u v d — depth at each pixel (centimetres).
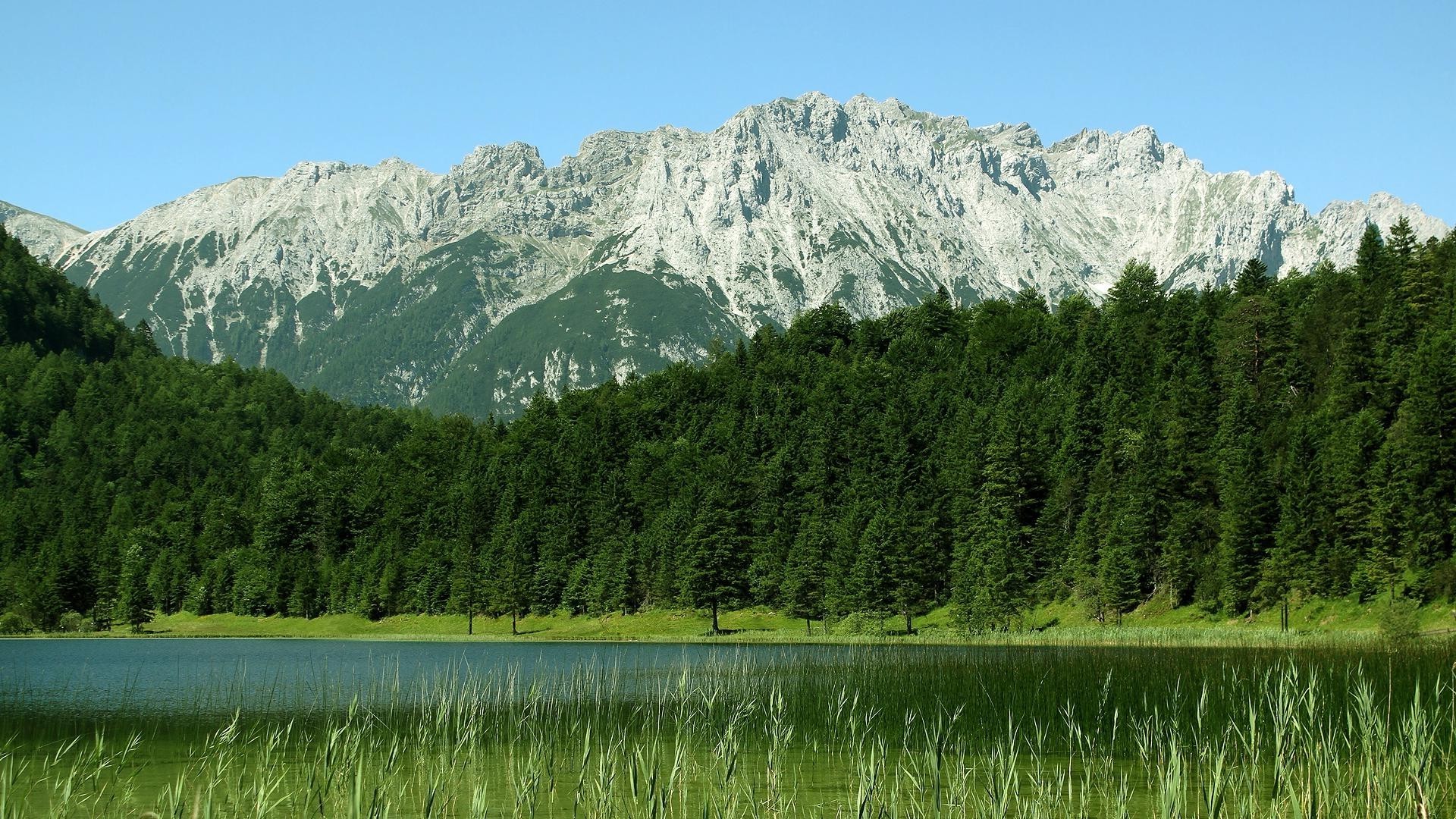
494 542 17088
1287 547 10712
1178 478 13088
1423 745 3256
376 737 4828
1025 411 16300
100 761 4112
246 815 3512
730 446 18800
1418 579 9788
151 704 6169
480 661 9762
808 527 14925
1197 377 14875
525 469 19900
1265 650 6700
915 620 13700
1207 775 3584
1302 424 12375
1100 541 12731
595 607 15662
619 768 4016
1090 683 5344
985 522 13838
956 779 3781
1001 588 12231
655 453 19312
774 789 3512
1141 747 3928
